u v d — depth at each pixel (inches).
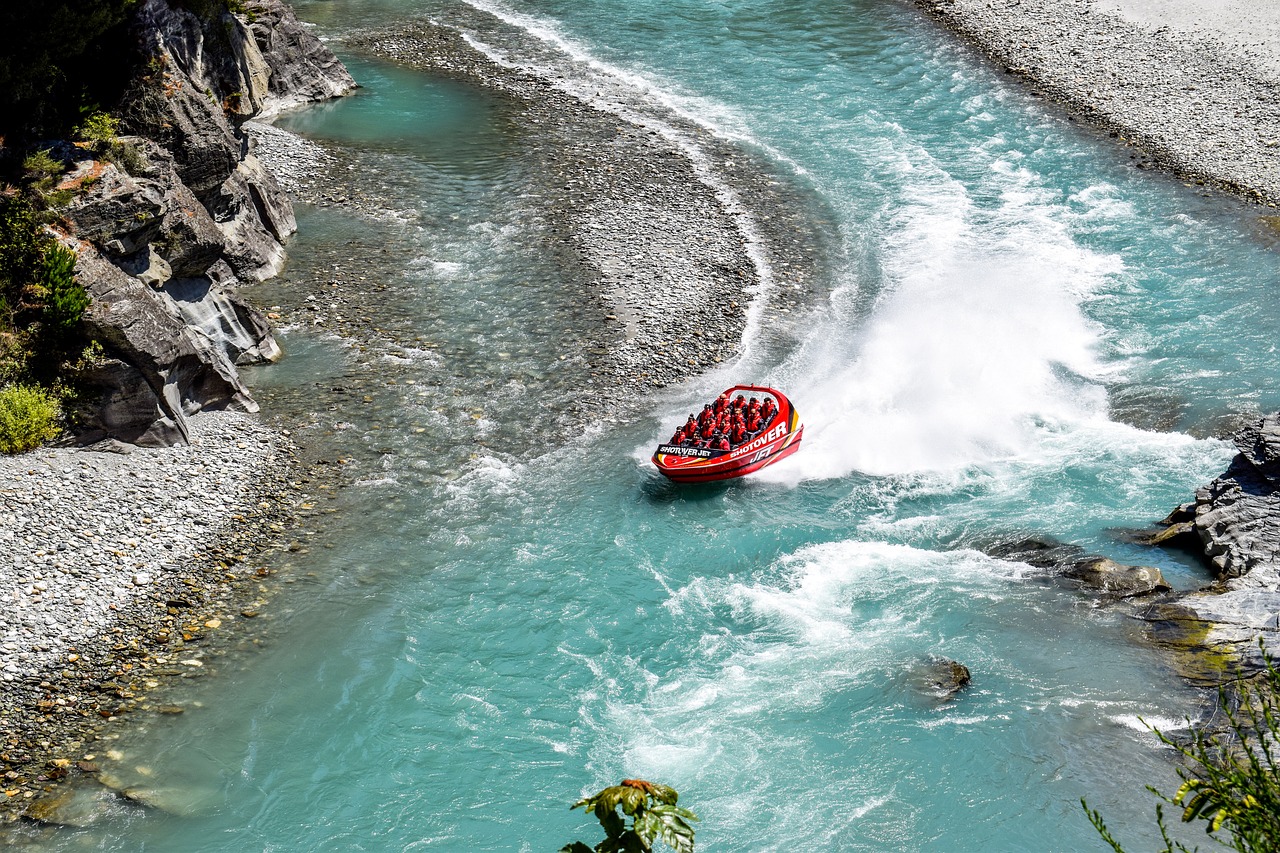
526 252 1830.7
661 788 311.7
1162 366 1583.4
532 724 1010.1
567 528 1272.1
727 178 2138.3
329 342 1587.1
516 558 1222.9
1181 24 2817.4
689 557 1235.2
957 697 1024.2
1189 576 1170.0
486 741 989.8
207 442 1355.8
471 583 1184.2
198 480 1286.9
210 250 1496.1
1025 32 2842.0
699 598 1173.7
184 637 1081.4
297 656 1075.9
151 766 941.8
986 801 912.3
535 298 1706.4
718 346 1628.9
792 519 1301.7
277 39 2313.0
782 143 2305.6
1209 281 1798.7
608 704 1032.8
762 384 1546.5
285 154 2103.8
